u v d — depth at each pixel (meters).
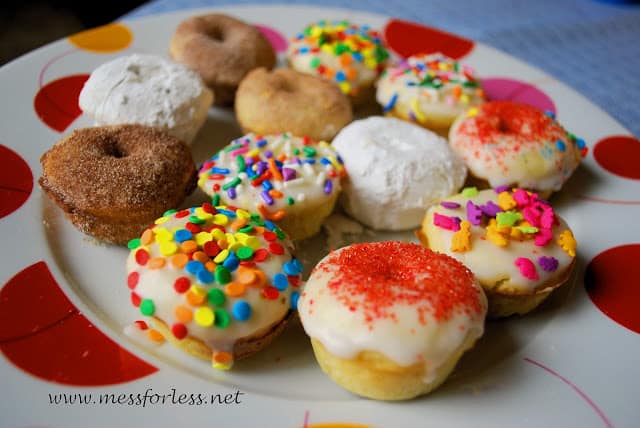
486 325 0.23
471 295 0.20
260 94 0.28
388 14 0.38
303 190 0.24
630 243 0.25
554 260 0.22
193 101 0.27
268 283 0.21
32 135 0.27
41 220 0.24
